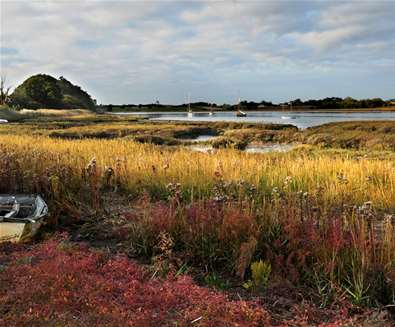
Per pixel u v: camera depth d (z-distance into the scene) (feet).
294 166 45.01
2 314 15.71
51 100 425.28
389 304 18.15
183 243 24.59
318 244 21.53
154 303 16.84
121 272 20.29
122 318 15.20
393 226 24.52
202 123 192.34
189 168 42.83
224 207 26.58
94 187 34.35
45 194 33.40
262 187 38.17
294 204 28.25
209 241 23.44
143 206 31.58
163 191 37.58
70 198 31.94
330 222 24.76
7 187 35.50
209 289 18.99
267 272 20.22
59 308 15.99
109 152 61.41
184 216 26.20
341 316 16.79
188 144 112.16
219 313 15.90
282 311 17.70
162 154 61.87
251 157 63.82
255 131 136.98
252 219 24.38
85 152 59.93
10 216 26.84
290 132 130.93
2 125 150.82
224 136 129.59
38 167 39.58
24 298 16.76
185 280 19.31
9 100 306.35
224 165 45.29
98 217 30.71
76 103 483.51
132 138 112.37
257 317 15.88
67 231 28.58
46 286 17.69
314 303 18.39
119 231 27.04
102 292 17.56
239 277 21.38
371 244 21.35
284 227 23.15
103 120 227.40
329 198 34.12
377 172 44.55
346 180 36.94
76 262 20.89
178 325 14.97
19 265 20.44
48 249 23.08
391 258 20.76
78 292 17.37
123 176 41.16
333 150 84.48
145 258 24.18
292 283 20.13
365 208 23.95
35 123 170.71
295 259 21.62
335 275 19.83
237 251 22.06
